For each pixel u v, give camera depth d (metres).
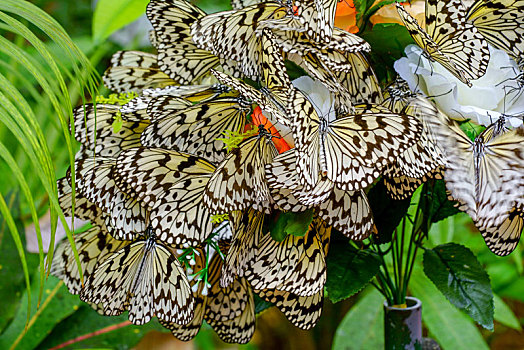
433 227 1.89
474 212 1.54
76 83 1.54
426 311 1.88
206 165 1.58
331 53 1.55
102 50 2.00
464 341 1.86
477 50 1.54
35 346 1.78
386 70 1.62
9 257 1.77
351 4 1.58
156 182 1.57
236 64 1.61
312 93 1.56
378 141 1.53
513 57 1.59
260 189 1.55
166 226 1.57
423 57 1.57
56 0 2.70
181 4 1.63
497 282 2.37
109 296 1.62
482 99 1.57
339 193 1.55
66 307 1.80
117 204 1.60
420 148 1.55
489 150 1.56
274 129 1.56
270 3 1.57
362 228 1.56
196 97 1.62
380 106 1.56
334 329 2.61
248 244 1.58
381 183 1.62
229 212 1.56
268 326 2.87
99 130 1.64
